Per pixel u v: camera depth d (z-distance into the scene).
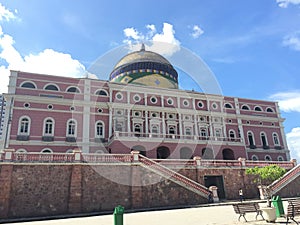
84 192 18.03
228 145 31.69
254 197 23.27
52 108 28.23
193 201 20.11
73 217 15.87
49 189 17.47
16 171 17.19
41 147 26.52
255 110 38.84
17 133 26.16
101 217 15.03
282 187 22.88
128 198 18.75
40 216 16.59
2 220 15.43
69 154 18.73
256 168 23.27
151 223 11.26
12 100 26.97
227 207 17.38
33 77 28.75
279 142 38.28
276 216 10.43
